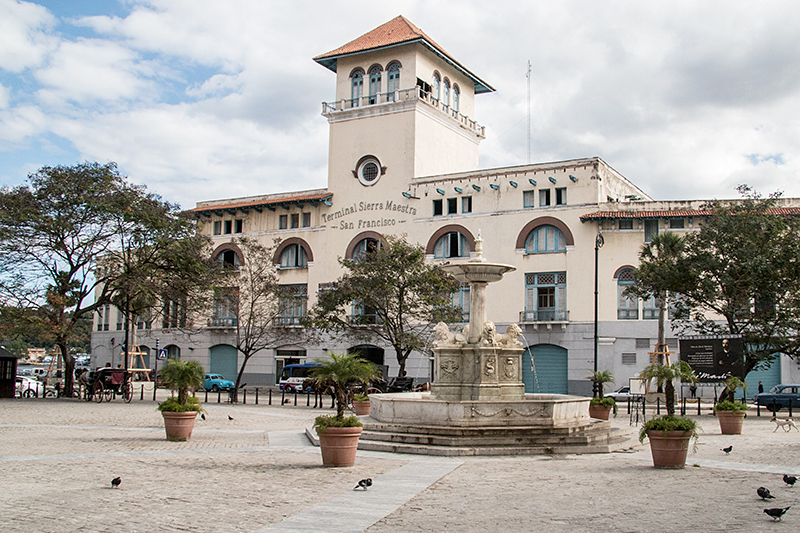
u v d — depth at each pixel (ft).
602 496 38.68
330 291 140.77
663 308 123.95
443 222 167.84
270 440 67.92
